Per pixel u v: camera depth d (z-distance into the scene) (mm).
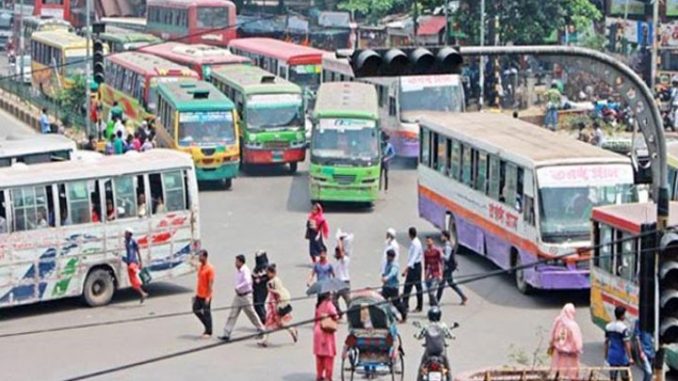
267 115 69438
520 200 44844
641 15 89188
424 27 96688
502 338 39594
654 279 24641
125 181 44000
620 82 25500
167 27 106000
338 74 80500
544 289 44000
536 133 49125
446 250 42750
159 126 70312
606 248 38406
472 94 88750
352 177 59656
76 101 87312
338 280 36406
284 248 52469
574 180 43375
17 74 103438
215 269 48750
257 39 96688
